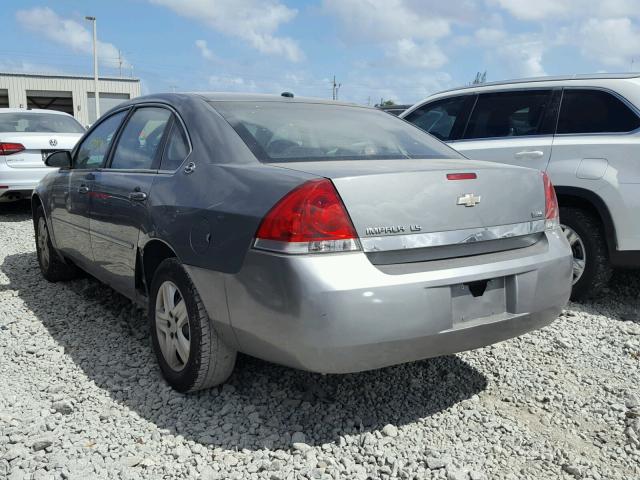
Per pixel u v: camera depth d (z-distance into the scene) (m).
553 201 3.17
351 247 2.47
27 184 8.62
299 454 2.69
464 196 2.73
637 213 4.42
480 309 2.73
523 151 4.97
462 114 5.56
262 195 2.61
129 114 4.09
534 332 4.18
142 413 3.02
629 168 4.45
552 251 3.01
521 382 3.43
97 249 4.04
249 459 2.64
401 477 2.55
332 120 3.52
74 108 48.56
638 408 3.13
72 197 4.40
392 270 2.53
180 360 3.21
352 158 3.07
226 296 2.70
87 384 3.31
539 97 5.09
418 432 2.89
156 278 3.23
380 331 2.45
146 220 3.28
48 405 3.09
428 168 2.76
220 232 2.72
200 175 3.02
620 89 4.68
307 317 2.40
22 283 5.28
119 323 4.26
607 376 3.53
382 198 2.55
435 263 2.64
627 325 4.34
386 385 3.36
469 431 2.92
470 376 3.50
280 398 3.18
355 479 2.52
